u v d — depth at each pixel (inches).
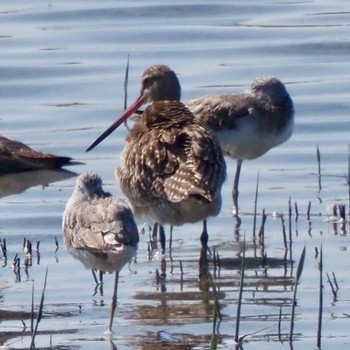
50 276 538.3
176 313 485.7
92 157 747.4
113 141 773.9
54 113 833.5
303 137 791.1
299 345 445.4
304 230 603.2
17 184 601.0
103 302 502.3
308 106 845.8
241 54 961.5
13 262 559.5
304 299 496.4
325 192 674.8
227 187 698.8
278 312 482.0
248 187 694.5
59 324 474.6
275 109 683.4
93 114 829.8
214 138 550.0
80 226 471.2
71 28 1016.2
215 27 1021.2
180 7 1067.9
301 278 526.0
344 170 719.7
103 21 1035.9
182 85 879.7
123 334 462.0
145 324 472.7
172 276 537.0
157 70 669.3
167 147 541.3
